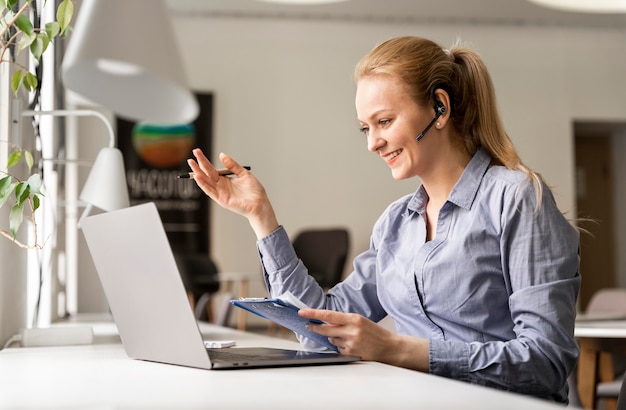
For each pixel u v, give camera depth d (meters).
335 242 7.91
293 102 8.76
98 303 6.25
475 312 1.60
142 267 1.37
